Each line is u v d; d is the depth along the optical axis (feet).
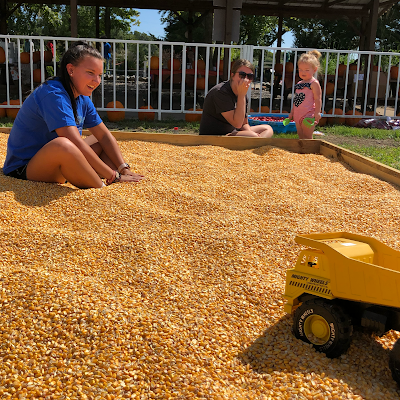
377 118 29.66
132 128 24.89
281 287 7.30
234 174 13.73
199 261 8.24
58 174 11.28
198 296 7.10
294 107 20.17
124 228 9.29
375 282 5.26
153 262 8.06
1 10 47.11
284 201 11.37
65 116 10.85
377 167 13.88
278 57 50.93
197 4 46.73
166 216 9.91
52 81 11.13
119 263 8.03
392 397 5.06
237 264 8.05
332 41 83.10
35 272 7.29
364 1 43.32
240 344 6.02
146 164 14.33
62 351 5.71
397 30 76.84
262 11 48.29
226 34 34.22
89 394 5.04
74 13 32.73
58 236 8.68
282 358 5.68
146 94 42.24
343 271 5.54
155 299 6.97
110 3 46.96
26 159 11.61
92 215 9.77
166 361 5.55
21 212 9.68
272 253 8.59
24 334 5.96
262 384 5.23
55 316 6.23
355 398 4.99
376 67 36.99
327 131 25.86
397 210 10.89
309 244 5.88
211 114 17.71
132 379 5.28
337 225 10.07
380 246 6.26
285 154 16.06
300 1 46.06
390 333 6.26
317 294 5.80
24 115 11.28
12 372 5.36
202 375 5.34
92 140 12.90
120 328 6.10
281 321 6.43
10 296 6.65
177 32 77.51
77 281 7.25
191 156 15.61
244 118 17.72
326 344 5.65
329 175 13.92
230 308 6.79
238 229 9.46
